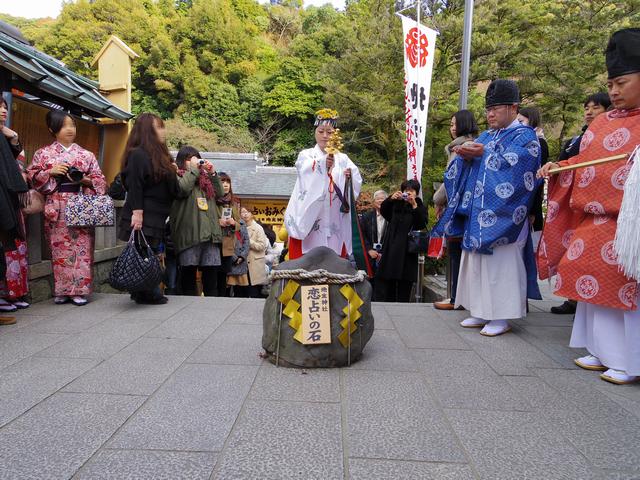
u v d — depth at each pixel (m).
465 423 2.09
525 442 1.93
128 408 2.19
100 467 1.70
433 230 3.98
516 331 3.70
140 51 29.52
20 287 4.03
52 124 4.09
